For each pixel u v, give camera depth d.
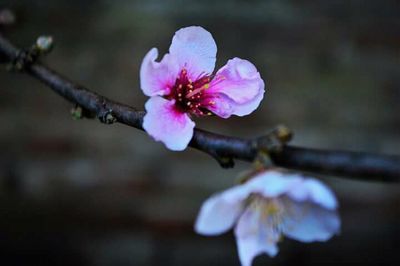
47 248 0.54
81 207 0.54
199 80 0.22
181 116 0.22
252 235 0.29
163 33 0.54
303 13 0.54
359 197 0.54
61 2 0.53
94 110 0.23
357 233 0.54
